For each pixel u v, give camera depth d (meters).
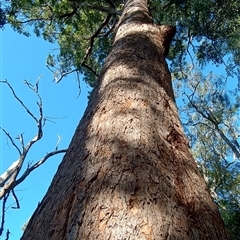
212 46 12.63
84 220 1.37
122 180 1.54
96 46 12.81
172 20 11.95
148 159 1.71
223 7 11.66
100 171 1.63
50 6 12.72
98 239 1.26
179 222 1.40
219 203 12.37
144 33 3.76
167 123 2.18
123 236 1.26
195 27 11.94
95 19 12.70
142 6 5.01
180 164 1.84
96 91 2.78
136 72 2.73
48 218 1.54
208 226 1.51
